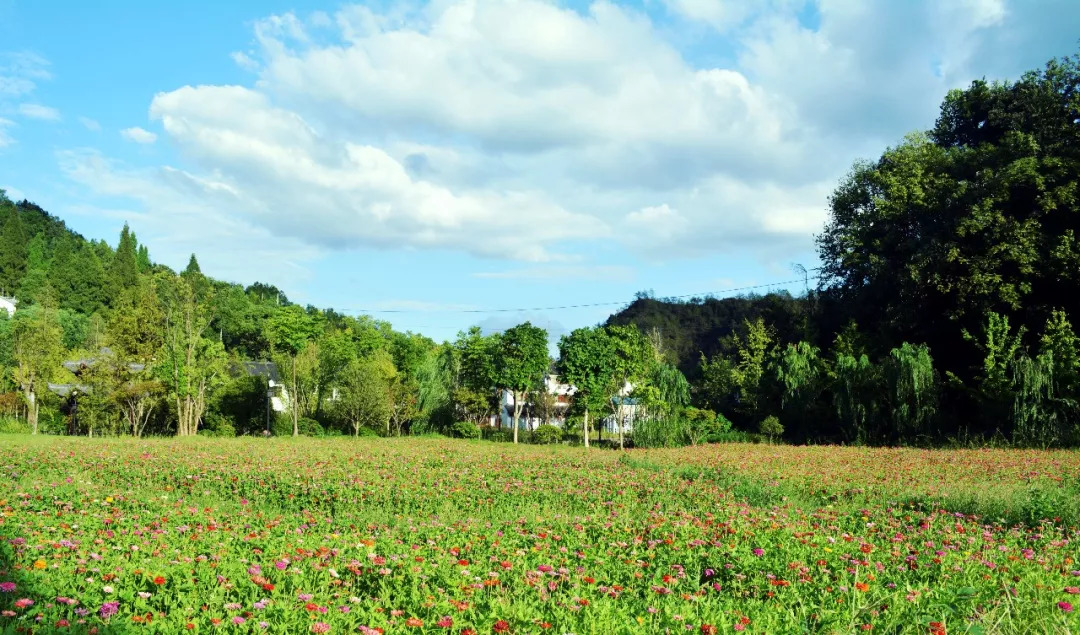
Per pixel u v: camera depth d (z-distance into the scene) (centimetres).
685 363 8619
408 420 5212
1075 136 3984
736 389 5081
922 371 3684
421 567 748
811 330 5275
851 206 5188
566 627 567
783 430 4269
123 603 597
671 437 4141
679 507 1428
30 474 1850
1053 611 641
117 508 1265
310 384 5309
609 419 5597
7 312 7806
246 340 9400
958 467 2255
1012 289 3781
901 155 4750
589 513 1385
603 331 4431
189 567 709
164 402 4825
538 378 4734
